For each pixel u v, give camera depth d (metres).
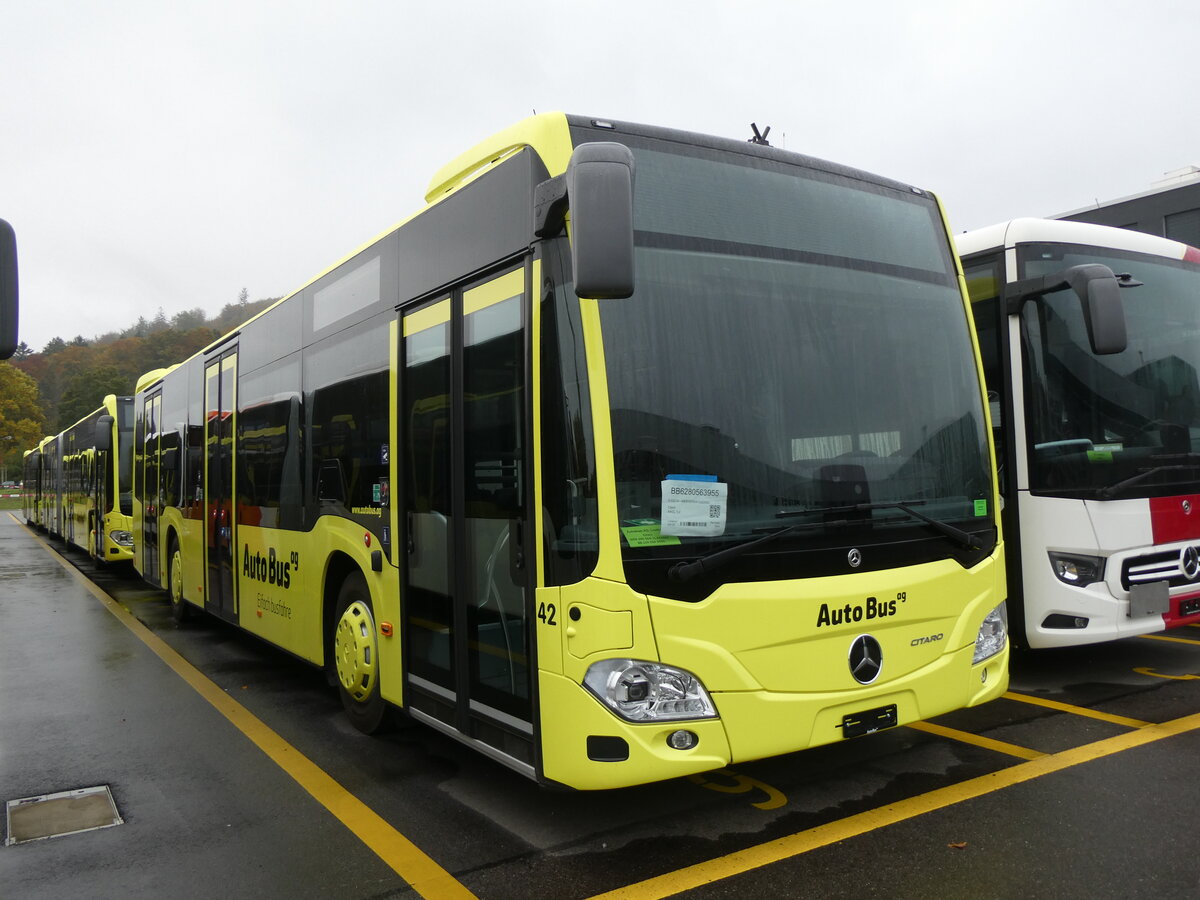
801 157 4.19
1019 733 5.04
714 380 3.58
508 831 3.94
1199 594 6.05
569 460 3.38
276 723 5.85
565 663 3.35
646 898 3.28
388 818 4.14
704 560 3.35
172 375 10.48
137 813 4.30
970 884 3.29
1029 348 5.89
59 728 5.79
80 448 20.23
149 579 11.76
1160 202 23.05
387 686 4.91
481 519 3.96
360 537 5.20
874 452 3.92
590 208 3.00
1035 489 5.86
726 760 3.33
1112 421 5.95
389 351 4.90
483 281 4.02
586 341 3.36
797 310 3.88
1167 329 6.36
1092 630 5.69
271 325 6.93
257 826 4.10
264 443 6.97
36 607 11.66
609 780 3.22
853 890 3.28
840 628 3.58
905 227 4.44
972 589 4.05
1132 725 5.11
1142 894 3.17
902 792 4.20
